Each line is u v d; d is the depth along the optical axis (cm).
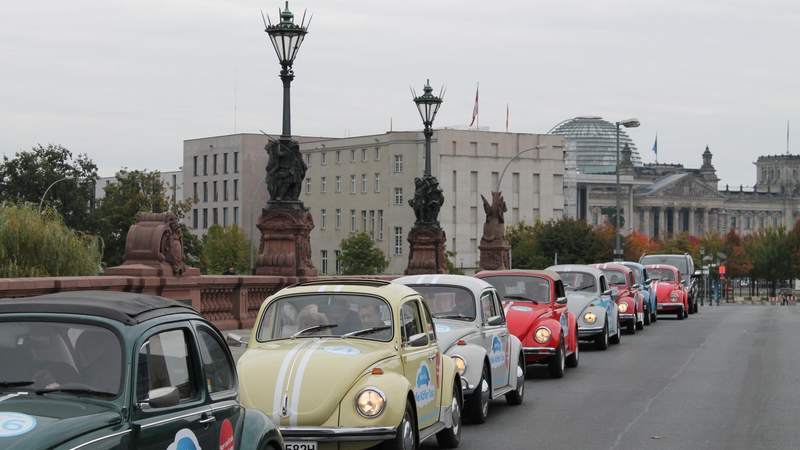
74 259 3919
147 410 757
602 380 2370
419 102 4247
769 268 16750
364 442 1169
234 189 16025
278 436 957
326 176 15938
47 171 9900
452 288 1755
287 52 2873
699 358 2927
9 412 700
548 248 11569
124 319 773
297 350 1234
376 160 15150
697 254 18525
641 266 4619
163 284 2319
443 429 1459
